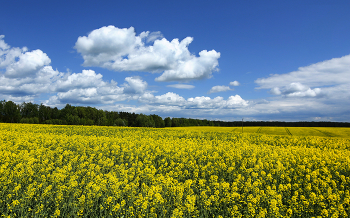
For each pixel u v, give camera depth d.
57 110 100.94
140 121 100.06
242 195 7.74
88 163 11.98
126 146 17.58
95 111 103.50
